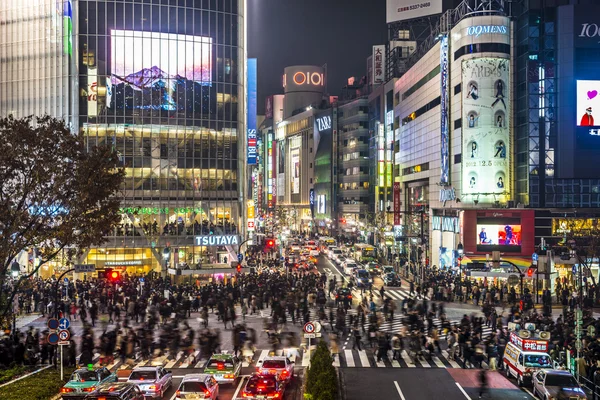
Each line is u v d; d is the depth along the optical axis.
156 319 43.28
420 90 101.94
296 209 199.38
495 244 73.31
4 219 31.02
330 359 23.95
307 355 36.16
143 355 34.78
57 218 32.56
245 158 93.56
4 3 85.81
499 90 77.06
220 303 45.09
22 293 52.44
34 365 31.72
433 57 93.25
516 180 78.12
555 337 34.34
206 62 86.31
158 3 84.12
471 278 67.12
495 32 76.88
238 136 88.12
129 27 83.12
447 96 84.50
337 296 51.62
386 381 30.34
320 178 176.00
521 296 51.34
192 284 64.25
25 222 32.12
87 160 33.09
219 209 86.38
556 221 73.00
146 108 83.50
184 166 84.81
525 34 75.81
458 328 37.59
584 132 74.44
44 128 32.31
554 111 75.31
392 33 135.50
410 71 109.06
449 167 84.44
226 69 87.56
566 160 74.56
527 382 28.86
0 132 32.03
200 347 34.75
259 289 53.53
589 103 74.56
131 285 55.03
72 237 32.59
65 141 32.91
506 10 80.38
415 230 103.25
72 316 49.28
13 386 26.05
